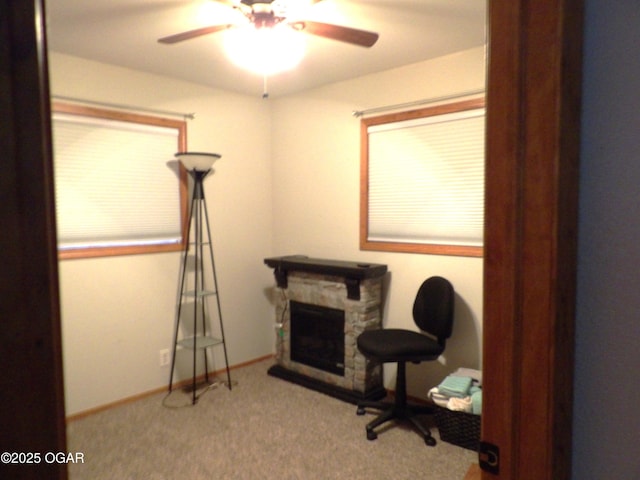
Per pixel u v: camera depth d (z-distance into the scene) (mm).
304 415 3082
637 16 767
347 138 3648
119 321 3275
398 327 3408
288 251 4191
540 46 728
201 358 3805
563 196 747
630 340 796
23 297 513
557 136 724
